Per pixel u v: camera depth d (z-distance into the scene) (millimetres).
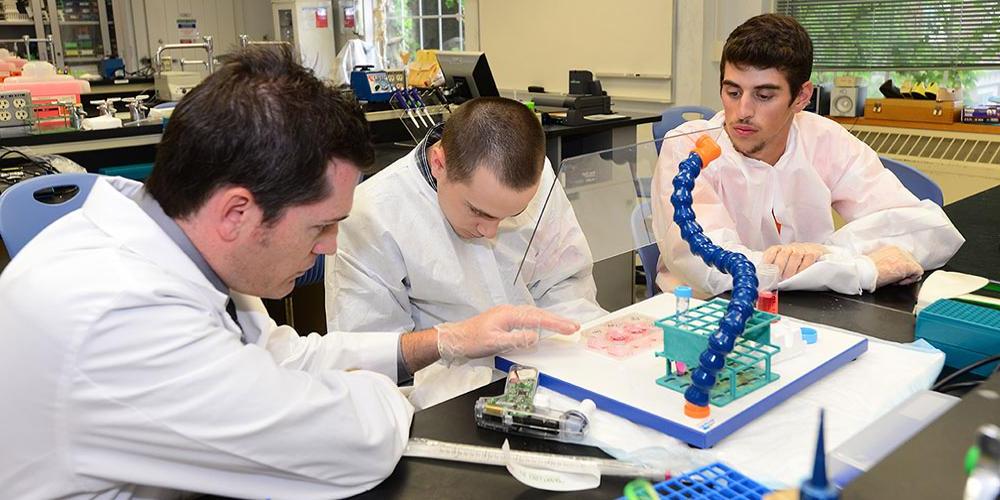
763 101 1773
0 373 831
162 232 908
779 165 1897
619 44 5004
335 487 898
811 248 1659
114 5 7180
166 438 830
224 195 856
